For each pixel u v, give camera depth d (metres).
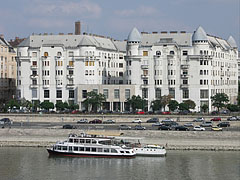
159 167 172.50
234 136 199.88
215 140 197.38
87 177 162.25
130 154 185.38
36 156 187.88
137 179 159.88
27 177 162.00
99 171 168.75
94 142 187.38
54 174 165.25
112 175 164.25
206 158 183.50
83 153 186.75
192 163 176.75
